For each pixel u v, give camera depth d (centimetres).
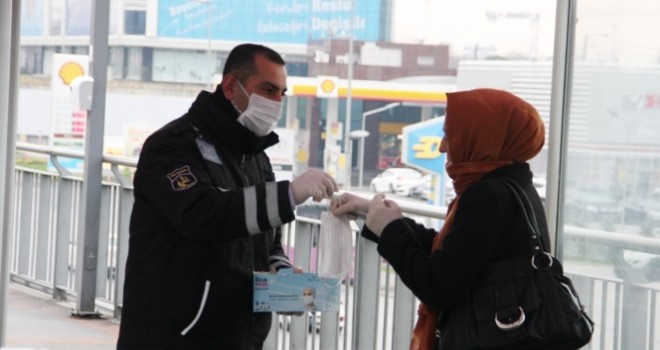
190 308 461
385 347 704
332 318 738
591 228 597
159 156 464
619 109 593
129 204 1077
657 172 589
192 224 448
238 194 449
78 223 1136
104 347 979
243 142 488
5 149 631
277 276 480
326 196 468
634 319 595
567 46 589
